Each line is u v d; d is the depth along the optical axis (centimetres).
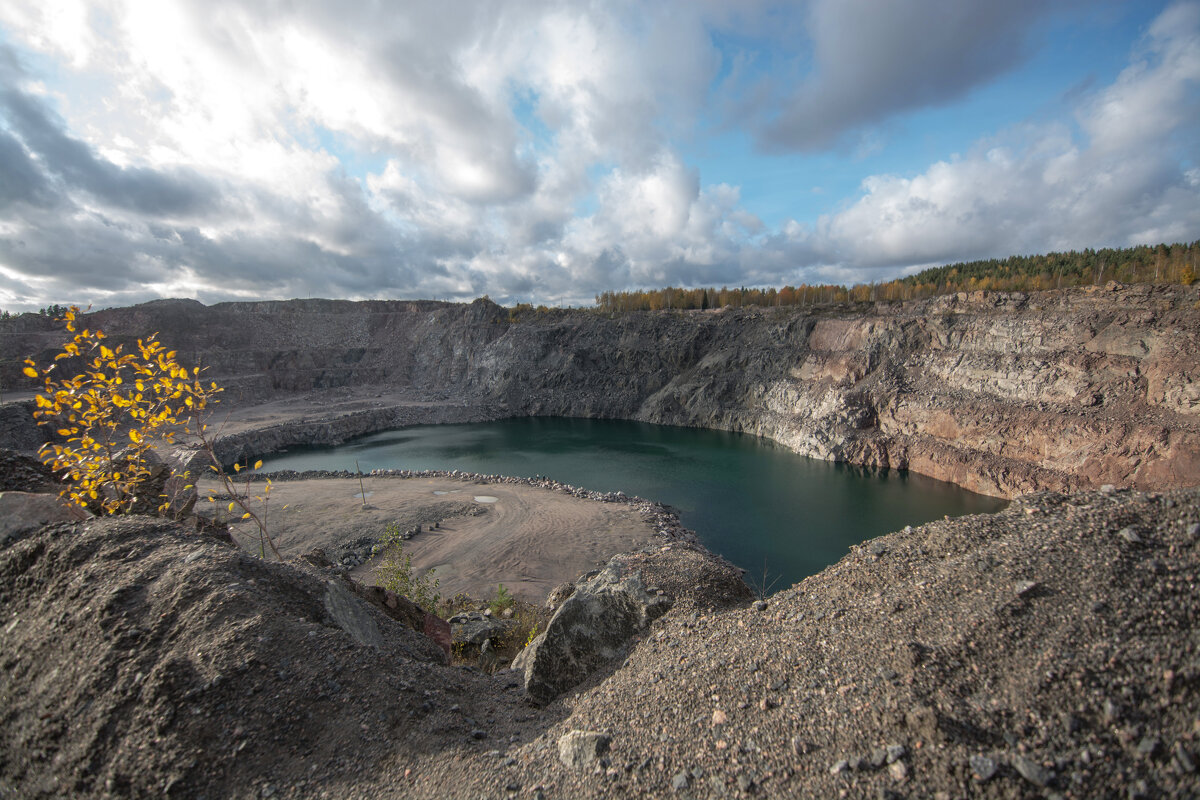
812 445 6194
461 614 1819
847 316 7988
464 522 3638
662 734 654
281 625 765
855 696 590
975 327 5741
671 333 9762
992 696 517
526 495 4338
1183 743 426
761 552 3494
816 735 568
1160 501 671
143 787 577
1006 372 5134
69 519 929
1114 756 437
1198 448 3559
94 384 984
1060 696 490
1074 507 742
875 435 5856
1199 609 520
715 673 739
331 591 934
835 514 4188
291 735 649
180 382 1134
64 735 637
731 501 4547
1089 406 4409
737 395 8250
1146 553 604
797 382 7425
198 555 845
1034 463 4475
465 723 765
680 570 1093
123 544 859
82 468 1033
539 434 8019
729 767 570
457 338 11944
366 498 4119
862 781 493
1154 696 464
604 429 8388
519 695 964
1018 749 460
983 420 4984
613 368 10000
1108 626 536
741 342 8831
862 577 814
